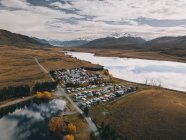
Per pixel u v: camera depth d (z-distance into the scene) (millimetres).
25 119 163000
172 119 151000
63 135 137250
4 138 137500
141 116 158500
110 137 133000
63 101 195875
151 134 137750
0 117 167000
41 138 137125
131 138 135625
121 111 169750
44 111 175500
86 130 141875
